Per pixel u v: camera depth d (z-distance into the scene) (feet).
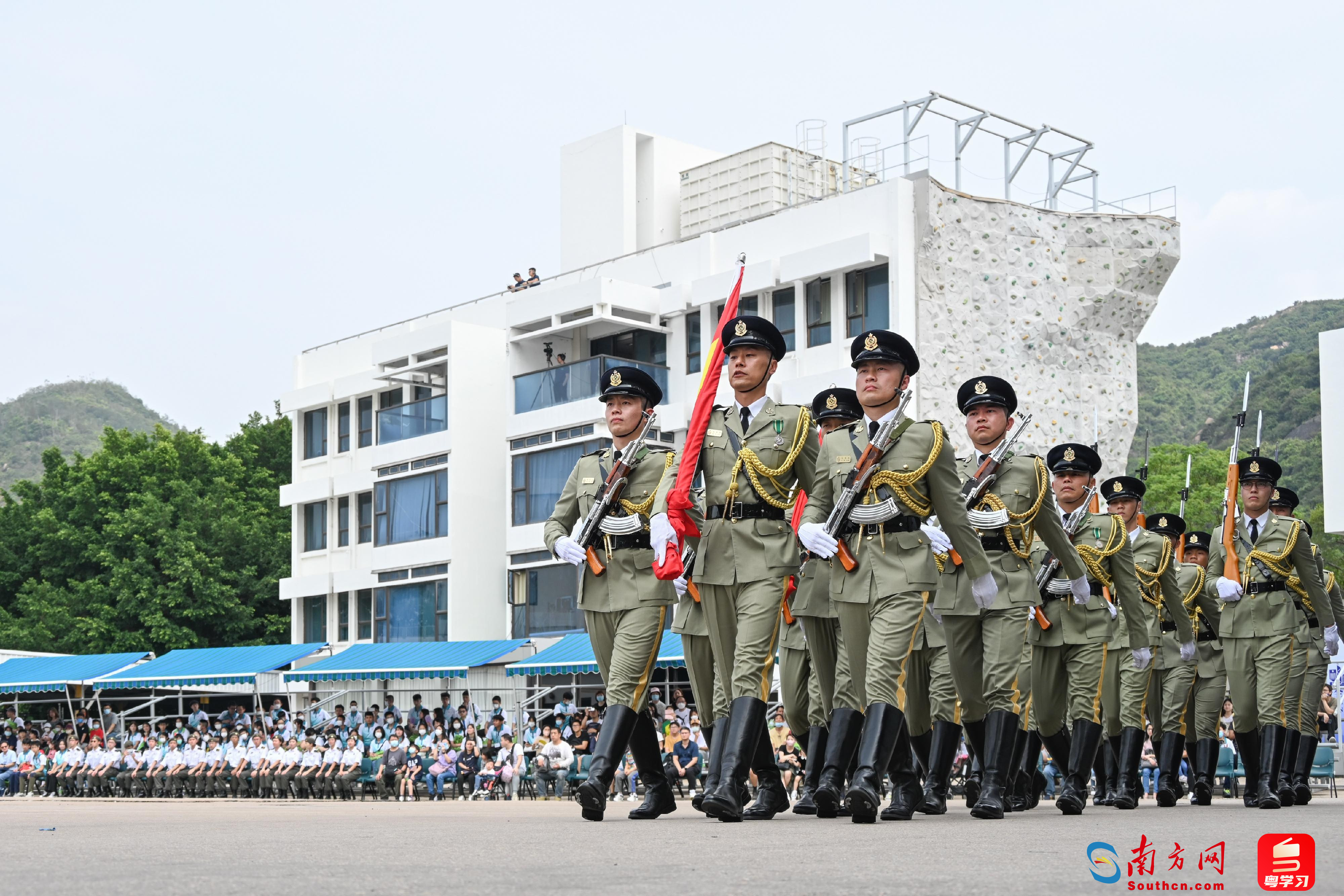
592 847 23.02
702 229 136.15
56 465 204.85
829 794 30.35
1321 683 45.14
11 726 135.85
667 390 121.39
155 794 108.06
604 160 144.05
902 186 106.73
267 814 49.70
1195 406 321.52
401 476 136.05
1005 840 24.08
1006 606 34.65
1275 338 344.28
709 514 31.07
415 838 26.18
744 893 15.90
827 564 32.63
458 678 112.88
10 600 195.93
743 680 29.91
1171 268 116.16
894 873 18.25
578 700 118.73
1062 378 112.27
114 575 178.81
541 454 124.26
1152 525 53.47
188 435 199.72
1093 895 15.79
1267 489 45.21
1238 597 43.27
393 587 135.95
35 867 20.10
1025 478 35.68
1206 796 48.01
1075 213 114.01
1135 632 41.57
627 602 31.76
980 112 115.24
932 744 36.09
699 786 76.18
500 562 132.36
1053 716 41.60
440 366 136.26
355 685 134.41
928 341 106.73
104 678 123.85
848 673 31.22
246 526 188.14
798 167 133.08
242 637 184.24
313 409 152.35
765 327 30.91
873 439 30.45
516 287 139.64
